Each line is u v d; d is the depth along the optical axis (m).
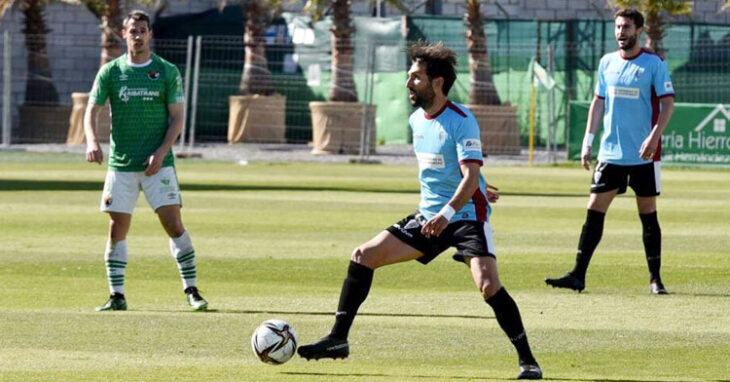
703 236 58.00
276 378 27.34
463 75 146.00
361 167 113.38
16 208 68.06
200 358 29.45
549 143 119.62
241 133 140.88
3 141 136.75
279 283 42.28
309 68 149.25
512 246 53.59
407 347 31.22
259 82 142.38
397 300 38.81
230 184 88.38
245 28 142.88
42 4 143.00
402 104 145.12
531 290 41.38
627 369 28.64
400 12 161.00
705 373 28.20
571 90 144.50
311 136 150.00
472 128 27.92
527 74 145.88
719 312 36.94
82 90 159.75
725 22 163.50
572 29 146.38
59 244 52.50
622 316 36.16
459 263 47.66
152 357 29.50
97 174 96.62
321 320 34.97
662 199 80.12
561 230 60.22
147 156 36.50
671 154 115.19
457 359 29.75
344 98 130.50
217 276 43.81
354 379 27.27
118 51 138.25
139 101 36.38
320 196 78.88
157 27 157.25
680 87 145.50
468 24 132.50
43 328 33.25
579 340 32.31
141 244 52.72
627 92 40.97
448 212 27.42
